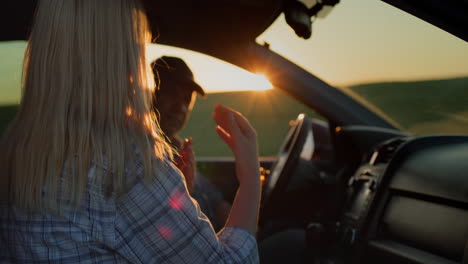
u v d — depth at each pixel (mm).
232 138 932
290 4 1426
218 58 1967
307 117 2078
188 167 1286
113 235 676
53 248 680
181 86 1667
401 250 1307
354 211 1597
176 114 1681
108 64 719
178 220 705
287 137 2240
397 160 1502
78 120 697
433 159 1362
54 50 712
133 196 687
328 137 2371
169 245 703
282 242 1869
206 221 754
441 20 963
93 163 681
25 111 743
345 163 2193
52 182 674
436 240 1218
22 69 760
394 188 1431
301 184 1994
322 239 1684
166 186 710
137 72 753
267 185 2104
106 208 675
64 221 673
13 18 1531
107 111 714
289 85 2119
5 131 771
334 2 1346
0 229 752
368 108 2188
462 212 1161
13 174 726
